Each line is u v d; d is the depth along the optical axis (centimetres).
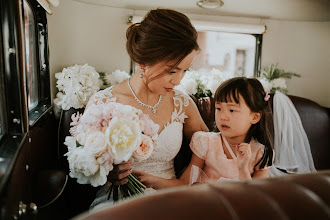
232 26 289
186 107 188
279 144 254
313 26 311
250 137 170
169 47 140
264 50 308
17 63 115
